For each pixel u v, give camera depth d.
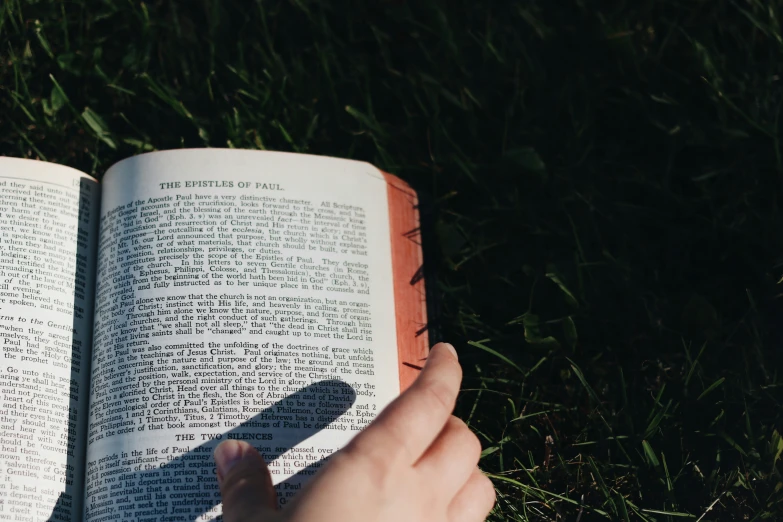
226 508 0.99
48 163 1.31
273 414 1.17
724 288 1.45
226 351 1.19
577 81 1.61
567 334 1.38
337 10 1.68
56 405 1.18
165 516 1.10
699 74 1.58
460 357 1.42
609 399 1.37
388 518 0.91
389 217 1.36
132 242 1.25
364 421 1.19
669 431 1.33
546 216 1.51
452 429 1.07
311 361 1.21
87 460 1.17
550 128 1.59
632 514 1.28
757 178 1.50
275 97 1.61
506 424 1.35
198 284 1.22
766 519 1.26
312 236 1.29
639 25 1.65
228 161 1.30
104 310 1.23
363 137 1.59
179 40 1.64
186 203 1.27
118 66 1.64
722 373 1.37
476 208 1.53
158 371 1.17
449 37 1.65
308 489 0.90
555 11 1.67
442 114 1.62
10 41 1.63
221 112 1.59
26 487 1.13
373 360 1.24
